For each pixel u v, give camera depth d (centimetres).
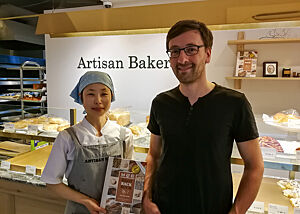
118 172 136
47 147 242
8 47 485
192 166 120
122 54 406
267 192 168
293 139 166
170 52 121
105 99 141
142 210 133
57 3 311
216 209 120
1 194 203
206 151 119
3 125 210
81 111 209
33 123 203
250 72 330
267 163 143
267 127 176
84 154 139
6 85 480
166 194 127
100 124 148
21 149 237
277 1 115
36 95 441
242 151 125
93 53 422
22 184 192
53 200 183
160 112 132
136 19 136
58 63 446
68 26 151
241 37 338
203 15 125
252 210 150
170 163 126
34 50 534
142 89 402
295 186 171
